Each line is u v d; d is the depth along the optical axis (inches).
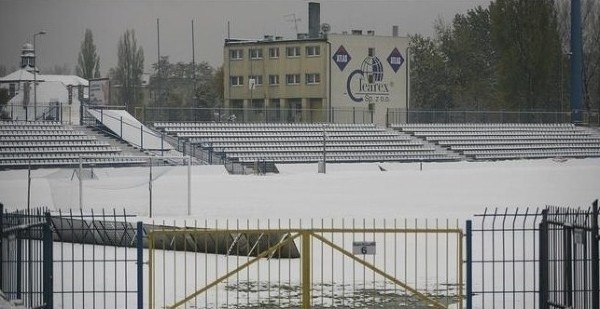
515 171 2942.9
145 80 6348.4
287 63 4726.9
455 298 780.0
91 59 6318.9
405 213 1576.0
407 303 760.3
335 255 1023.0
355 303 760.3
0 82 4948.3
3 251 706.8
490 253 1012.5
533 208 1638.8
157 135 3449.8
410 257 1007.6
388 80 4758.9
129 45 6289.4
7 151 2920.8
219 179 2568.9
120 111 3508.9
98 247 1096.8
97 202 1782.7
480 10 6151.6
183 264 963.3
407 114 4350.4
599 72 5452.8
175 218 1461.6
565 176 2635.3
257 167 3046.3
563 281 711.7
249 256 944.3
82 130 3299.7
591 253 684.1
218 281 703.7
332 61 4618.6
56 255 1018.7
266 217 1504.7
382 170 3159.5
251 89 4579.2
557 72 5162.4
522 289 820.0
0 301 629.0
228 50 4926.2
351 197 1957.4
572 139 4266.7
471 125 4217.5
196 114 4933.6
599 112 4665.4
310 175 2817.4
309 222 1408.7
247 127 3722.9
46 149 3004.4
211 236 1040.8
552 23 5103.3
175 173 2795.3
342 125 3959.2
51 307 700.0
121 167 2657.5
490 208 1663.4
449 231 707.4
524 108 5103.3
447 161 3740.2
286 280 870.4
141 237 693.3
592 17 5408.5
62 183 2089.1
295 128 3814.0
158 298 789.9
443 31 6195.9
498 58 5378.9
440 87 6092.5
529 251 1021.2
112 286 850.1
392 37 4753.9
